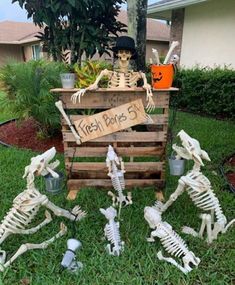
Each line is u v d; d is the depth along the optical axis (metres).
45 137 4.71
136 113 2.72
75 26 5.00
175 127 5.27
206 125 5.67
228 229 2.43
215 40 7.92
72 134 2.81
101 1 4.67
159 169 2.99
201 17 8.18
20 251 2.09
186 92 7.38
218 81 6.62
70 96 2.70
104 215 2.46
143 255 2.16
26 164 3.71
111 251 2.17
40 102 4.38
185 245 2.13
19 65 4.67
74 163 2.96
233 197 2.94
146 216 2.22
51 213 2.61
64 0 4.47
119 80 2.74
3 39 18.59
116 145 2.87
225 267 2.06
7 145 4.51
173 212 2.68
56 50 5.34
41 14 4.78
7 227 2.13
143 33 4.83
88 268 2.04
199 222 2.55
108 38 5.20
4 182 3.21
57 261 2.12
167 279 1.96
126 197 2.87
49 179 2.31
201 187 2.22
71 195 2.99
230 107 6.46
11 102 4.62
